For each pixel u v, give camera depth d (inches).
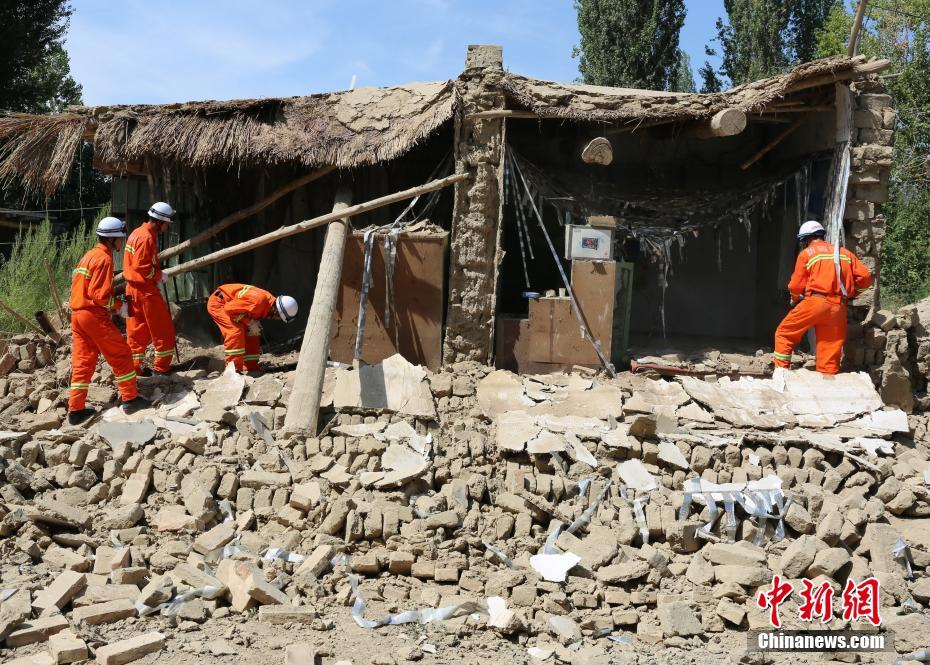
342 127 363.9
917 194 672.4
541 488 262.7
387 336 349.7
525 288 445.1
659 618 221.6
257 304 327.0
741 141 447.5
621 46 899.4
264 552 237.3
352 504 246.5
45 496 257.6
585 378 333.7
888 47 728.3
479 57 344.2
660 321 474.6
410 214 412.5
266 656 193.0
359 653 197.0
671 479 273.0
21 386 329.4
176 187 418.9
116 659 185.2
